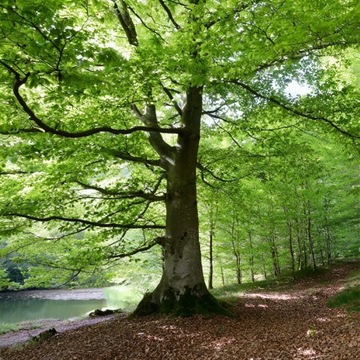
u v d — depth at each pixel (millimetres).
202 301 9391
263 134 12586
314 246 26547
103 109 8719
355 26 5328
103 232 11719
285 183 18172
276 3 5598
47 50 4766
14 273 36750
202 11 6230
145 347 6859
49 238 11383
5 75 5445
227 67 6988
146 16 10555
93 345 7371
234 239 21297
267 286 18656
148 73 6879
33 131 7340
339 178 19891
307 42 5730
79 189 11109
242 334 7469
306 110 10242
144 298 9938
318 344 6207
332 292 13367
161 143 10742
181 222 9945
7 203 9570
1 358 8359
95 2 6086
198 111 10469
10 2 4109
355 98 10336
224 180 13133
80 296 34844
